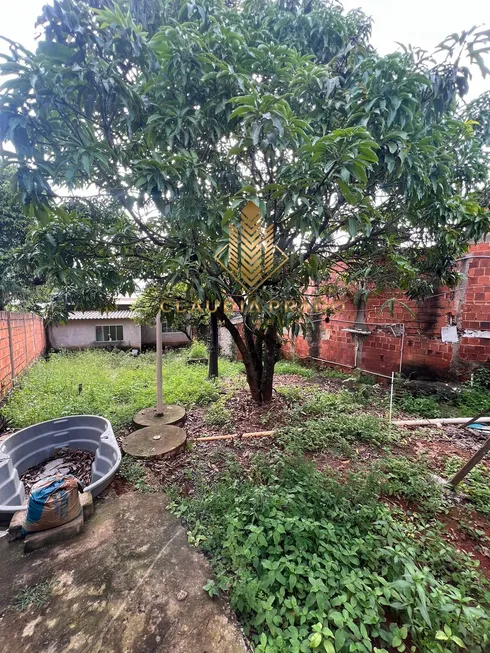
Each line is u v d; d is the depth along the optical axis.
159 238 2.64
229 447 3.04
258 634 1.29
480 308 4.15
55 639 1.29
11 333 4.84
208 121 1.99
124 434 3.38
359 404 4.17
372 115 2.10
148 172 1.73
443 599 1.31
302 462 2.35
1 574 1.61
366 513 1.87
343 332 6.17
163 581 1.55
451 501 2.19
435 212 2.55
